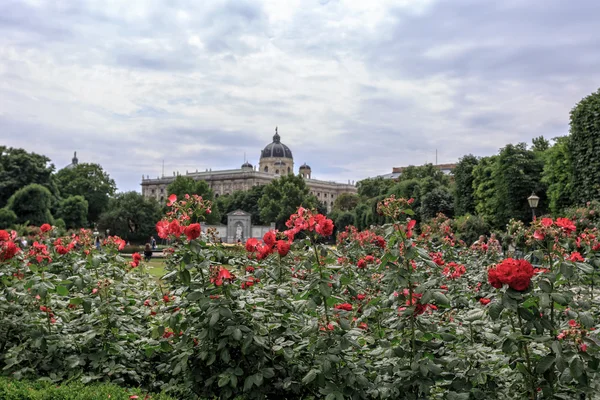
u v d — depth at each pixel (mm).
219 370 6559
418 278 5613
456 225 29328
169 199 6840
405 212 5746
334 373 5699
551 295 4824
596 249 7340
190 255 6203
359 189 120750
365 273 10812
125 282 9711
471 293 8859
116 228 85500
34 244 8484
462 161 63188
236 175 169875
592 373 4977
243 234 90625
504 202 50562
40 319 7723
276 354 6477
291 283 7199
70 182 100750
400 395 5547
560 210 38938
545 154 50219
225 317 6137
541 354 5285
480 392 5406
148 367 7508
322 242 6078
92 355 7160
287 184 105000
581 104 36094
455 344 6223
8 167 78875
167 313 6570
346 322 5621
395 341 6078
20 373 7035
